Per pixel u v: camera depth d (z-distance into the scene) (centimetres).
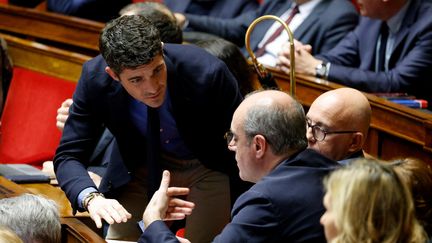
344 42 1083
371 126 914
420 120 863
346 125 679
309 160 589
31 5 1347
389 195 455
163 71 665
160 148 749
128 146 753
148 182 742
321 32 1132
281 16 1182
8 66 1077
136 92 668
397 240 455
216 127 734
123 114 728
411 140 875
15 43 1166
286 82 995
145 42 646
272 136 589
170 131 739
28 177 917
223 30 1236
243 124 598
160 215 619
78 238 668
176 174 770
